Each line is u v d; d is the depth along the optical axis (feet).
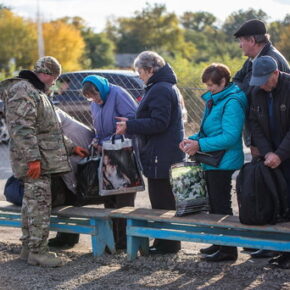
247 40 15.75
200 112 26.94
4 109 15.74
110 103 17.07
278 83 13.99
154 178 16.30
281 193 13.92
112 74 31.68
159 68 16.02
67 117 17.88
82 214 16.42
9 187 17.94
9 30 136.77
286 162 14.42
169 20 246.88
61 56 135.85
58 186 17.22
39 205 15.80
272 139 14.40
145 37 245.65
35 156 15.17
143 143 16.42
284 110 14.02
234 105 14.64
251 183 13.91
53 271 15.60
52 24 139.23
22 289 14.37
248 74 15.81
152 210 16.20
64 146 16.08
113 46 222.48
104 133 17.22
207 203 15.46
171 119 16.10
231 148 14.94
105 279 14.80
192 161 15.56
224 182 15.19
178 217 15.16
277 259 14.93
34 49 137.08
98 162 16.88
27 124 15.14
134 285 14.28
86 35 209.36
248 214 13.97
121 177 16.55
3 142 38.50
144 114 16.10
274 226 13.92
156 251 16.75
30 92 15.30
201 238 14.99
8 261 16.66
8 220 17.98
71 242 18.52
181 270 15.23
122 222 17.33
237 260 15.75
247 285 13.85
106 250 17.13
